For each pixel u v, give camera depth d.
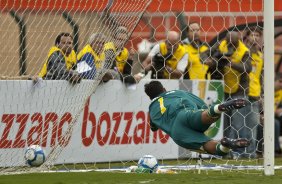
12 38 33.78
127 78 37.53
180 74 39.09
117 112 37.53
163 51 39.06
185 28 39.84
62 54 34.28
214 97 40.12
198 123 27.97
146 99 38.22
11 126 34.25
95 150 37.06
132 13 35.38
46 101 34.62
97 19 35.09
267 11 28.69
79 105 34.56
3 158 34.03
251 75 41.00
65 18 35.19
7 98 34.12
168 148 39.03
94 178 28.00
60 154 36.03
